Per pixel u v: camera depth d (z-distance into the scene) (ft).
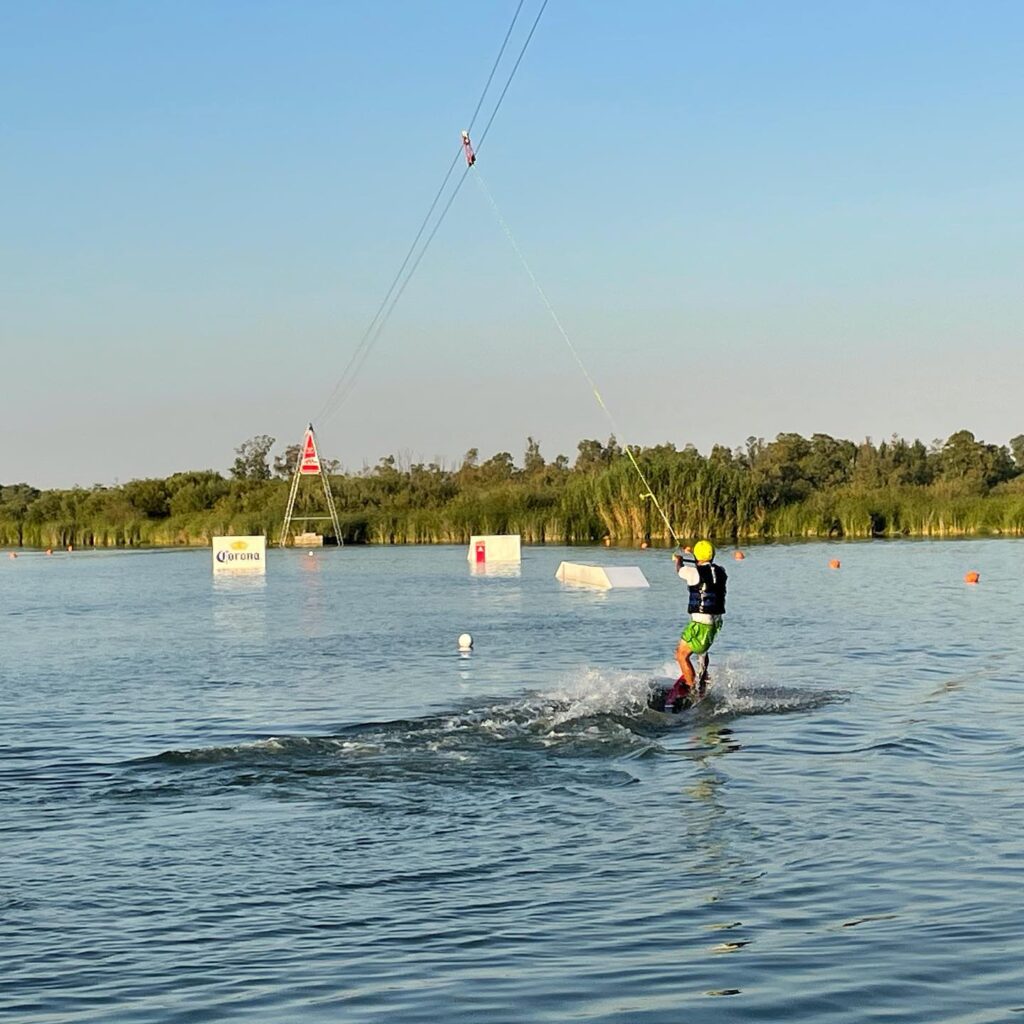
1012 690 62.69
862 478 376.89
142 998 25.35
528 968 26.50
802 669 71.10
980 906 29.63
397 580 164.35
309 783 43.91
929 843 35.06
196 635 99.76
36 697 66.39
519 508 277.23
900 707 57.98
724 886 31.78
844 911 29.60
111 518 350.84
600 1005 24.43
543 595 133.39
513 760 46.96
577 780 43.86
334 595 140.15
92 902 31.55
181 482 377.30
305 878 33.30
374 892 32.01
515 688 65.67
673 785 42.91
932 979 25.29
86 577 191.31
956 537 253.85
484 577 167.02
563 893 31.58
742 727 53.52
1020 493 317.22
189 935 29.09
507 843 36.22
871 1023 23.29
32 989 25.94
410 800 41.34
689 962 26.58
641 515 247.29
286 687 68.23
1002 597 119.75
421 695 64.03
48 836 37.76
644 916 29.66
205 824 38.88
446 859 34.78
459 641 85.40
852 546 223.51
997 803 39.47
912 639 86.22
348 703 62.08
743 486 252.01
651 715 56.29
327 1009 24.57
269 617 114.73
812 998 24.49
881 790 41.52
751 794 41.34
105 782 44.88
